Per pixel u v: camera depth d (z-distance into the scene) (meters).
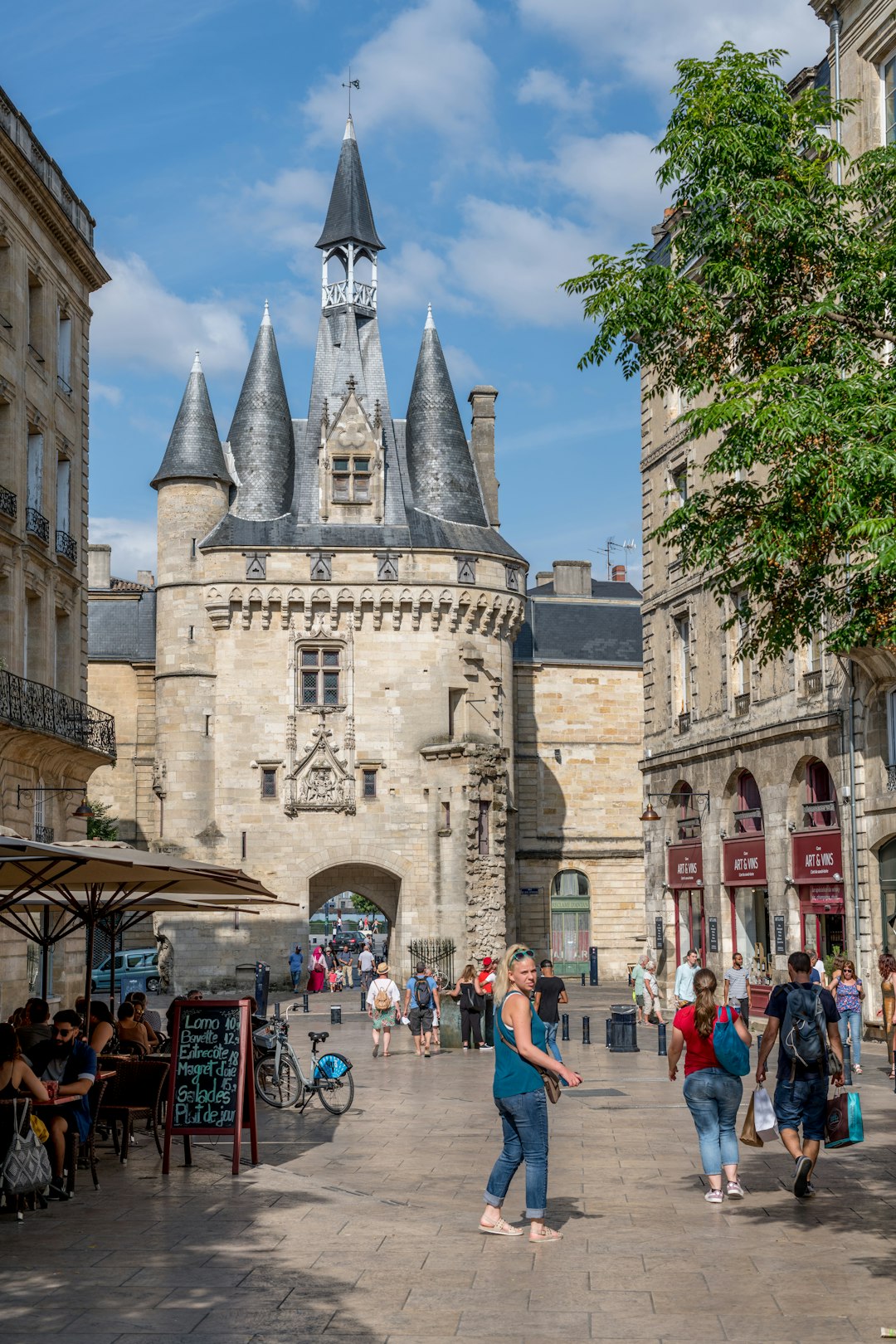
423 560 57.56
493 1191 12.03
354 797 56.59
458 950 54.91
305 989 55.59
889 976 22.61
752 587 16.91
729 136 16.73
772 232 17.05
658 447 41.16
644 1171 15.41
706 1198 13.38
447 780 56.12
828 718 30.23
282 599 56.72
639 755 67.94
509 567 59.94
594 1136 18.25
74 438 37.50
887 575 15.20
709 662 37.31
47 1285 10.38
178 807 56.19
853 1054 23.31
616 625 69.31
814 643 31.38
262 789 56.50
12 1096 13.45
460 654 58.09
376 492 58.41
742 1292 9.97
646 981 37.12
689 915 39.12
